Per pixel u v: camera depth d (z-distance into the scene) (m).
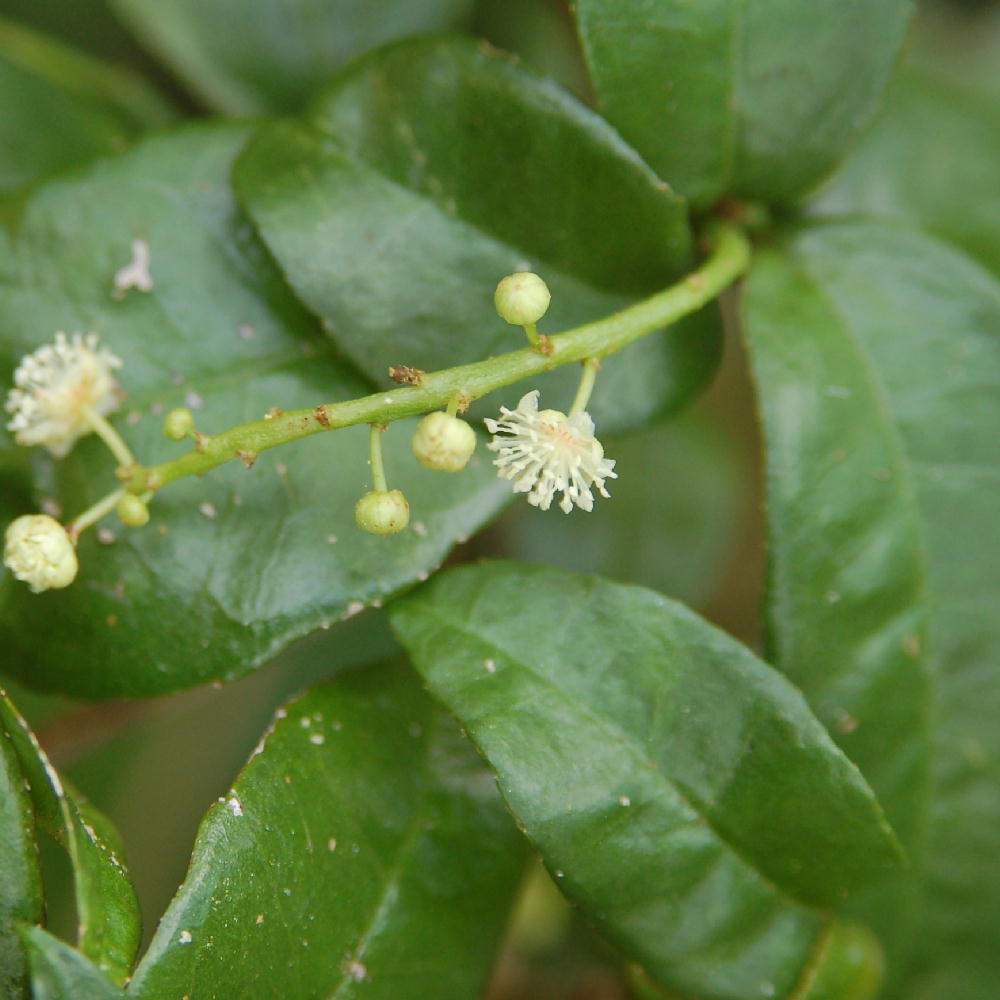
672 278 0.38
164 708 0.41
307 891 0.37
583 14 0.37
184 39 0.40
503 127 0.38
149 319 0.38
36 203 0.38
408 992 0.37
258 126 0.39
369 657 0.42
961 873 0.39
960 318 0.39
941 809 0.39
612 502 0.42
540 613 0.37
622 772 0.37
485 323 0.38
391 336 0.38
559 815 0.37
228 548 0.38
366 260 0.38
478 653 0.37
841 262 0.39
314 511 0.38
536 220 0.38
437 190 0.38
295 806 0.37
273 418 0.36
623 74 0.38
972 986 0.39
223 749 0.42
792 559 0.38
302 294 0.38
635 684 0.37
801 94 0.38
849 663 0.38
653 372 0.38
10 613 0.38
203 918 0.36
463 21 0.41
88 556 0.38
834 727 0.38
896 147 0.41
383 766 0.38
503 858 0.38
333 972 0.37
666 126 0.38
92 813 0.37
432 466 0.36
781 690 0.37
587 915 0.37
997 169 0.41
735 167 0.38
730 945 0.37
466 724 0.37
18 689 0.40
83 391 0.37
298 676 0.42
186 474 0.37
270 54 0.41
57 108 0.40
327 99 0.38
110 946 0.35
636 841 0.37
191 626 0.37
